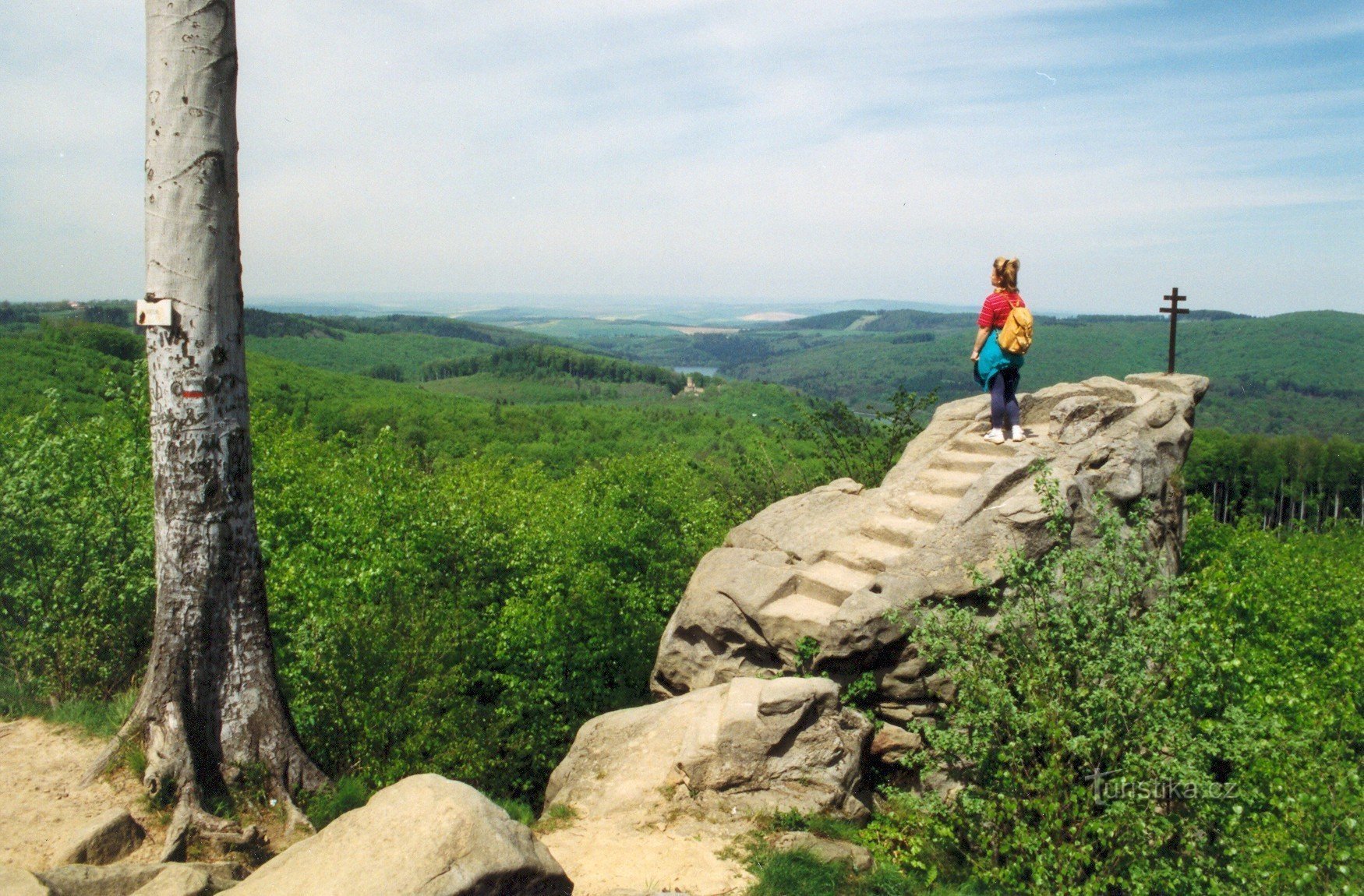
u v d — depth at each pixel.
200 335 6.57
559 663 15.59
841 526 10.73
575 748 8.30
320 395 100.31
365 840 4.30
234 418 6.78
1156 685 6.38
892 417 18.17
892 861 6.56
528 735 13.20
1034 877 5.95
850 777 7.24
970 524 8.95
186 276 6.50
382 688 9.09
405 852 4.20
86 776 6.27
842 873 6.05
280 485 17.53
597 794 7.32
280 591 12.94
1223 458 79.19
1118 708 6.19
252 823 6.23
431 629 10.05
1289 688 8.09
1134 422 10.83
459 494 18.42
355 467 17.38
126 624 8.55
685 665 9.78
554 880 4.58
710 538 19.38
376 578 13.12
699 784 7.04
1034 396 12.22
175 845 5.50
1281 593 12.23
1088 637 6.64
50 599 8.45
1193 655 6.44
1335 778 6.12
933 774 7.91
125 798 6.11
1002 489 9.52
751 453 21.17
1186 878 5.97
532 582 16.58
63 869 4.47
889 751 8.30
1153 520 10.08
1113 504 9.61
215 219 6.60
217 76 6.55
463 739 9.71
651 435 93.12
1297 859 5.80
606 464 21.83
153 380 6.60
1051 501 7.66
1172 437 10.77
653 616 17.36
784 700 7.20
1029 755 6.39
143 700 6.54
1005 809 6.20
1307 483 76.44
